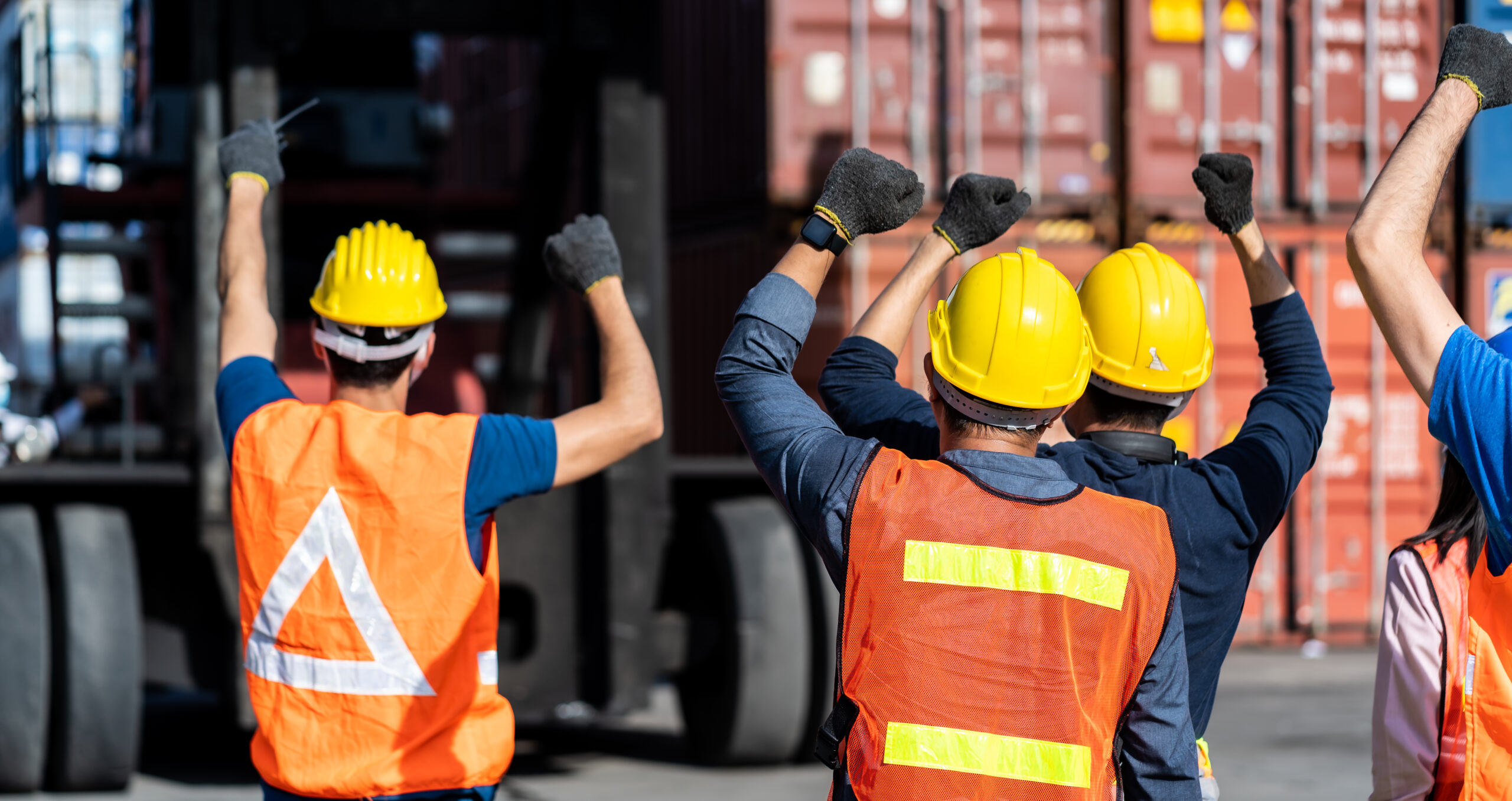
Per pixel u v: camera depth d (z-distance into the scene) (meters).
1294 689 11.23
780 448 2.82
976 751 2.58
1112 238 12.28
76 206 9.47
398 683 3.02
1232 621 3.05
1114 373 3.17
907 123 11.83
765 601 8.30
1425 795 2.91
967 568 2.65
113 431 9.20
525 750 9.48
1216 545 3.00
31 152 9.09
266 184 3.47
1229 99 12.72
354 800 3.00
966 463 2.78
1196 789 2.69
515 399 9.80
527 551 8.12
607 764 8.91
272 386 3.21
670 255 13.43
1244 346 12.67
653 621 8.34
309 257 9.64
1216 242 12.55
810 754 8.70
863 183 2.89
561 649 8.18
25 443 9.11
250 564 3.07
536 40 8.02
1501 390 2.57
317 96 9.64
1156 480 3.04
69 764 7.69
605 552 8.13
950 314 2.87
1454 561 2.96
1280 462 3.12
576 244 3.25
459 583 3.04
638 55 8.05
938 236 3.24
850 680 2.68
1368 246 2.70
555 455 3.10
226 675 7.93
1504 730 2.78
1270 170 12.86
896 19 11.83
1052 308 2.81
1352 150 12.98
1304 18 12.84
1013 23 12.10
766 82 11.59
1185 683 2.71
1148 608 2.67
